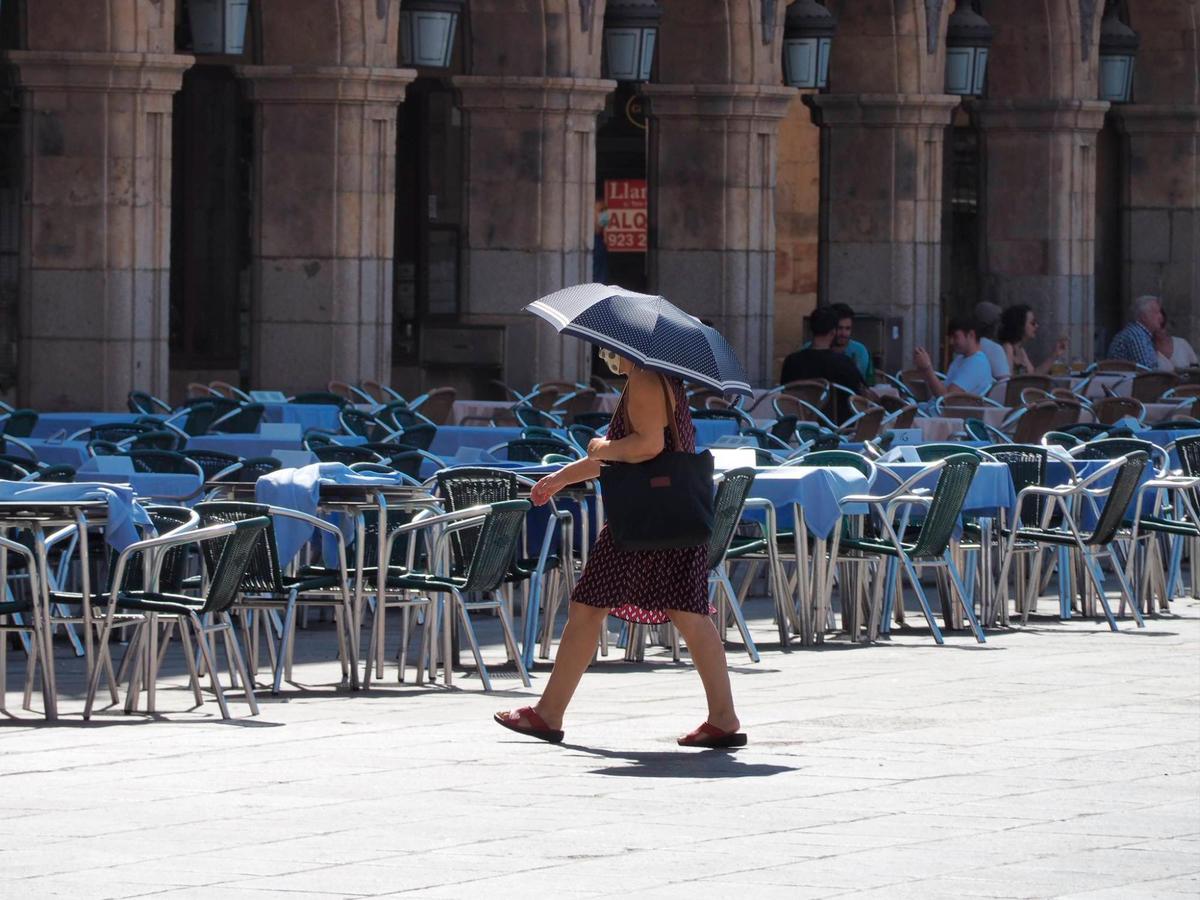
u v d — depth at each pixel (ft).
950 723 88.58
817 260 250.78
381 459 124.26
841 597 122.31
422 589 98.32
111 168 174.29
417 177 239.91
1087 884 60.08
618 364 82.53
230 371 232.32
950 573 118.32
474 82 204.33
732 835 66.28
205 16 171.01
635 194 252.01
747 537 120.26
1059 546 126.93
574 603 83.20
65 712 91.30
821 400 178.60
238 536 87.86
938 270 239.30
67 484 91.76
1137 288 288.10
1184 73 283.38
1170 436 156.76
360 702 94.63
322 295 190.29
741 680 101.65
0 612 89.35
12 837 65.36
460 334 204.44
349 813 69.21
